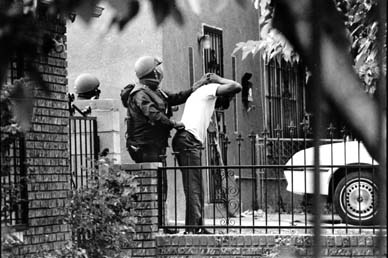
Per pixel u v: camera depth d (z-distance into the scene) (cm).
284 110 4609
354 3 2227
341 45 476
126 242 2516
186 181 2806
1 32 567
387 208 456
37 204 2270
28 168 2147
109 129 2838
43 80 655
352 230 2980
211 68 3919
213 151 3909
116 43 3578
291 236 2683
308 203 3984
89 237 2442
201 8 660
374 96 486
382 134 462
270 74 4531
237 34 4231
